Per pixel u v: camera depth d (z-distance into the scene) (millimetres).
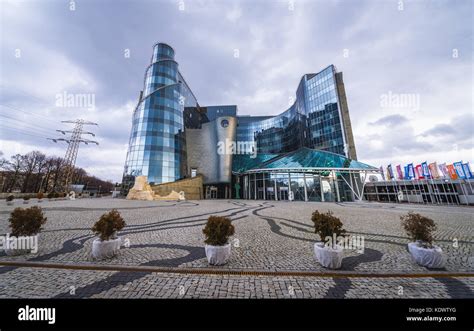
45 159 54406
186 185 37188
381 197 42281
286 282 4188
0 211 14609
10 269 4656
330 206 23219
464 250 6441
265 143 58000
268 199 37312
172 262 5176
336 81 41562
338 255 4887
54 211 15055
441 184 32781
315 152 37344
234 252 6176
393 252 6254
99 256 5293
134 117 40250
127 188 34656
